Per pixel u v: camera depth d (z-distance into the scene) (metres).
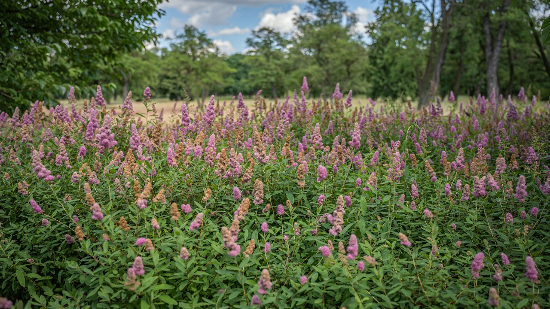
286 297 3.20
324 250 3.15
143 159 4.80
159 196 3.69
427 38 35.69
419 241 4.03
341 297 3.45
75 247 4.14
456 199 4.52
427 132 7.62
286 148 4.99
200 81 63.19
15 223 4.62
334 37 52.50
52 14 10.68
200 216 3.40
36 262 3.96
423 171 5.73
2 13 9.83
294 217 4.11
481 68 42.94
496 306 2.83
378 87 49.03
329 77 51.94
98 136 5.25
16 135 5.86
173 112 7.23
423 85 30.59
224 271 3.23
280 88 73.12
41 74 9.73
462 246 4.07
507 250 3.82
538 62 37.16
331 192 4.64
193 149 5.00
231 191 4.54
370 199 4.52
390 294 3.31
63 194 4.69
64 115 6.86
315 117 7.76
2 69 9.84
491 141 6.77
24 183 4.33
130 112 6.83
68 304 3.43
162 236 3.80
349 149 5.45
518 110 9.59
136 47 12.32
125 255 3.55
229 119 6.89
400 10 31.73
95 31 11.66
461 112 9.39
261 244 3.72
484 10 29.31
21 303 3.27
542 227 4.24
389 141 7.44
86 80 12.21
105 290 3.22
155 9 11.70
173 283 3.53
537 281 3.03
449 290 3.27
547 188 4.19
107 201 4.43
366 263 3.41
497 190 4.47
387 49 38.41
